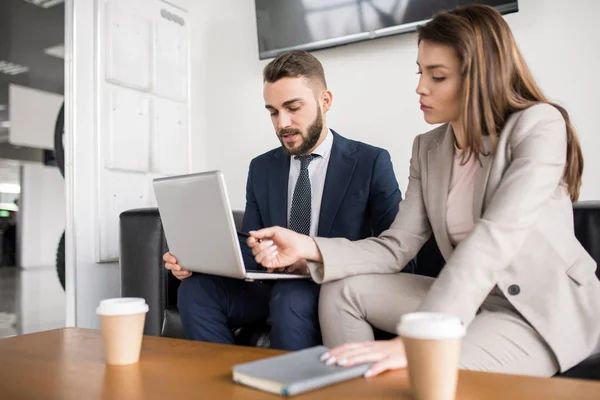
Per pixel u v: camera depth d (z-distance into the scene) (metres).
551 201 1.10
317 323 1.30
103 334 0.82
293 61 1.66
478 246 0.94
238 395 0.64
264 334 1.53
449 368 0.60
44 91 8.11
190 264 1.39
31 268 9.98
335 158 1.71
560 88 1.99
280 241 1.20
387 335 1.26
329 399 0.62
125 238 1.87
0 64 6.62
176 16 2.83
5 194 11.91
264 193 1.77
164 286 1.80
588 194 1.95
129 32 2.52
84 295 2.27
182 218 1.32
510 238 0.95
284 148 1.71
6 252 10.58
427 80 1.15
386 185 1.63
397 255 1.25
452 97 1.13
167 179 1.34
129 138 2.51
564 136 1.07
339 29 2.41
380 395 0.64
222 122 2.83
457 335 0.61
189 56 2.92
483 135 1.15
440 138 1.30
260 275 1.25
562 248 1.07
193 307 1.42
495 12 1.12
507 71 1.10
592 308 1.04
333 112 2.49
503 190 1.01
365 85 2.40
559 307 1.01
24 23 5.24
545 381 0.69
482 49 1.08
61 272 2.56
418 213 1.30
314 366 0.72
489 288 0.93
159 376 0.75
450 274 0.93
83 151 2.29
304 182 1.70
